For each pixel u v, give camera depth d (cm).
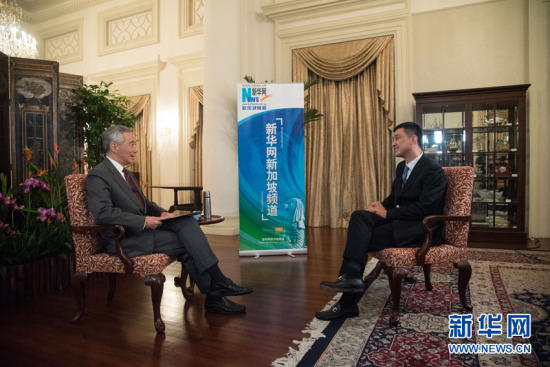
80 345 187
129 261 203
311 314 224
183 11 732
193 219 228
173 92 746
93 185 208
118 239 202
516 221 441
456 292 256
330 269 331
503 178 445
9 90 332
